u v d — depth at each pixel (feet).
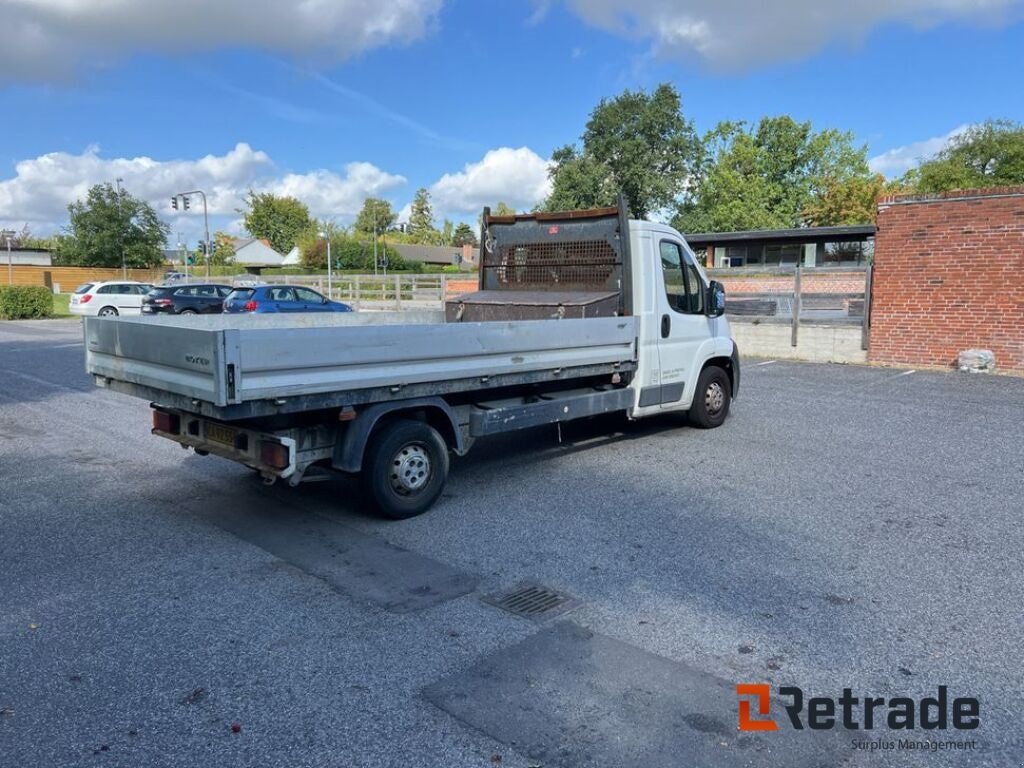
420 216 442.09
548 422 22.09
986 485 21.75
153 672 11.37
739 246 118.21
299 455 17.01
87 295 97.50
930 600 13.88
